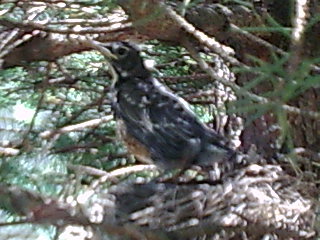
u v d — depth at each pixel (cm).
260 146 96
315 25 86
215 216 85
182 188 88
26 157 93
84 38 97
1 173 90
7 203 76
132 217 82
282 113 62
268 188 88
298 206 87
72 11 94
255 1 90
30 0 90
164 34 88
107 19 94
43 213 77
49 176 89
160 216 84
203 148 95
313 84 63
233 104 66
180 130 96
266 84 86
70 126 98
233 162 93
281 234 86
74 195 82
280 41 90
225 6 88
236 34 89
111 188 87
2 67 98
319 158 91
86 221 78
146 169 96
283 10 90
